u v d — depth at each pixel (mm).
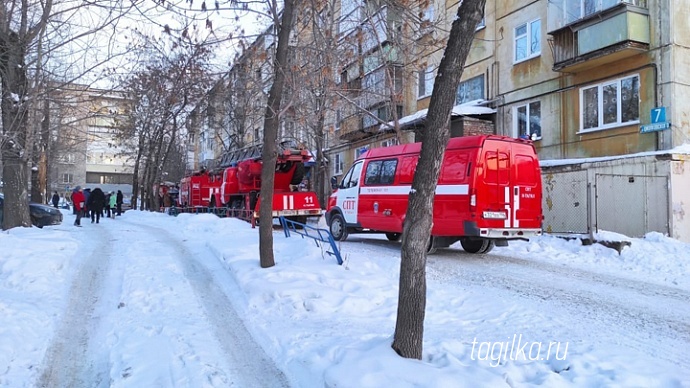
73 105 10016
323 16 13031
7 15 8852
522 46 18578
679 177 12953
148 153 35281
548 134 17344
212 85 19625
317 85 13797
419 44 11953
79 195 18562
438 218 10359
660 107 13875
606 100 15484
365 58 16828
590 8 15031
